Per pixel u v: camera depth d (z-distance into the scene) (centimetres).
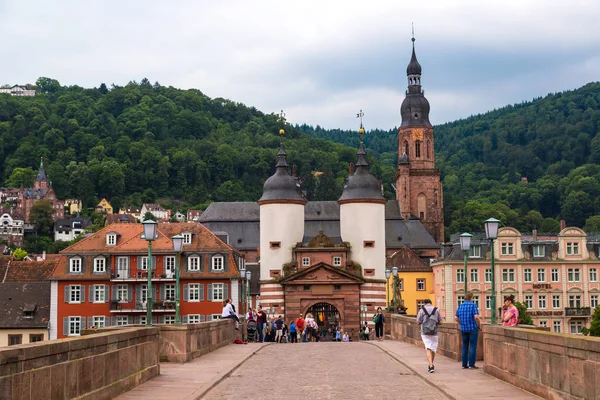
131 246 10850
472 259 12562
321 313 9600
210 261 10644
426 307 3266
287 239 9712
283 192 9769
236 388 2828
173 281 10525
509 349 2831
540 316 12462
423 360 3872
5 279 12238
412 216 18938
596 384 1962
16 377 1728
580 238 12688
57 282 10638
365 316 9450
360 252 9681
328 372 3378
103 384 2366
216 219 16950
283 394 2645
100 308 10638
